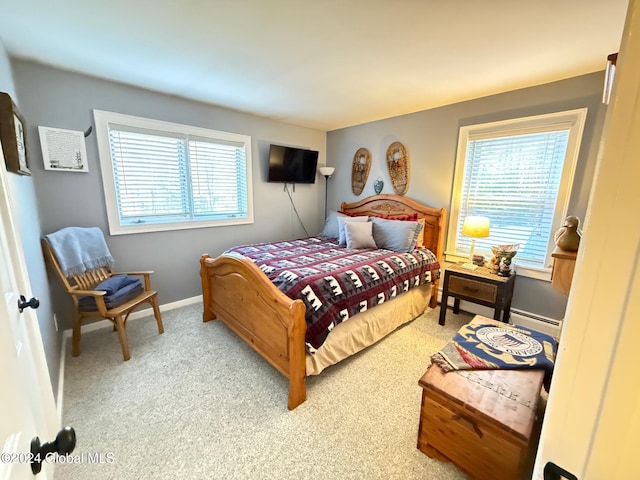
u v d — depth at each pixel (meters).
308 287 1.83
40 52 1.93
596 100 2.16
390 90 2.60
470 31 1.64
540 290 2.57
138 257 2.81
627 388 0.36
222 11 1.47
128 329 2.60
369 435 1.49
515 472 1.08
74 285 2.26
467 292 2.56
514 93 2.55
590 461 0.40
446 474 1.29
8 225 0.97
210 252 3.34
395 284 2.41
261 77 2.33
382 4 1.40
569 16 1.48
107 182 2.53
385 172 3.66
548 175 2.46
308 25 1.60
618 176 0.35
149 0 1.39
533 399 1.17
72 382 1.88
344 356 2.03
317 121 3.77
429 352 2.28
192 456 1.37
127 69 2.21
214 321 2.77
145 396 1.76
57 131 2.24
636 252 0.34
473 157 2.90
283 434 1.50
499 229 2.81
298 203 4.18
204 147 3.15
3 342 0.56
